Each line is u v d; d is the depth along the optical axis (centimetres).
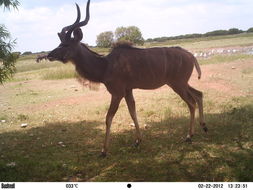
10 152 577
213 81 1073
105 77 543
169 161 500
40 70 2164
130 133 641
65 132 679
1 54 562
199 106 612
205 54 2148
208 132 614
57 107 903
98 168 494
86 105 902
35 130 703
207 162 487
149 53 554
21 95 1127
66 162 519
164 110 766
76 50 533
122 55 544
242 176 436
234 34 5431
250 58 1606
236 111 711
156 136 617
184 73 578
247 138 571
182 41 4497
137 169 481
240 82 1034
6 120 789
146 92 1006
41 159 538
